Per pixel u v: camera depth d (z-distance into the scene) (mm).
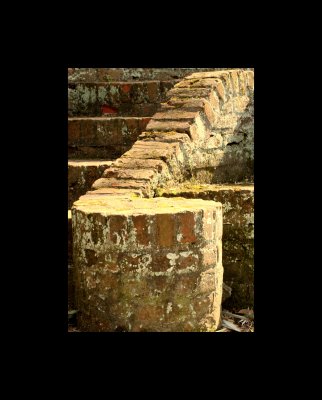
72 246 3215
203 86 4215
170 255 2740
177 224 2738
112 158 5180
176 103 4172
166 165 3729
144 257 2711
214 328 2945
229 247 3576
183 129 3936
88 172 4344
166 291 2754
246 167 4559
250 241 3541
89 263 2793
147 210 2799
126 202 3100
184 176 3906
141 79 6469
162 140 3895
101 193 3455
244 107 4492
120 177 3643
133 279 2719
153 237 2707
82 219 2812
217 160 4215
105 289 2750
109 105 5906
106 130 5191
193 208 2855
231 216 3559
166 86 5844
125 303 2740
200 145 4027
